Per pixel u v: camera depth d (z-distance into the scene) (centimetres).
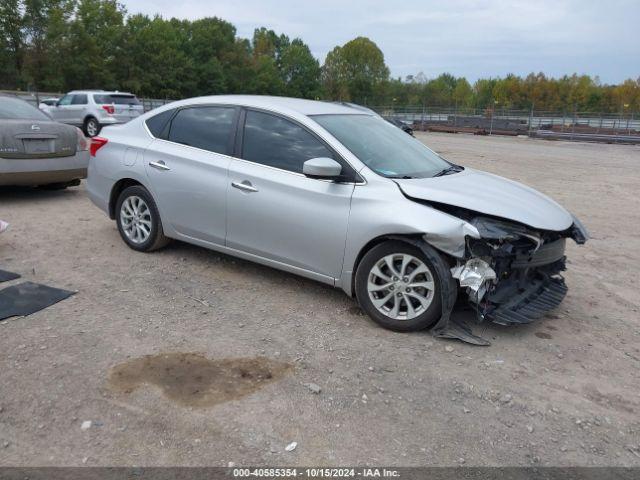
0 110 768
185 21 7725
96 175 602
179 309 445
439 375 364
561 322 466
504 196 443
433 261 394
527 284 451
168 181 532
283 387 341
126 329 405
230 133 504
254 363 367
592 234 804
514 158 1986
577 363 395
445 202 406
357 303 472
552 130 3706
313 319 439
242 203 480
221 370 356
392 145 496
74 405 312
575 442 305
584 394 355
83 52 4797
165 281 502
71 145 799
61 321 411
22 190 895
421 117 4462
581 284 573
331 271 445
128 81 5225
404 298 415
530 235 407
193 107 541
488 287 401
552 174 1515
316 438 296
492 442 301
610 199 1118
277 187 461
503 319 405
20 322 407
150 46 5484
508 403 338
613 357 408
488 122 3909
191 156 519
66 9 4862
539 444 302
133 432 293
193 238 531
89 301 450
